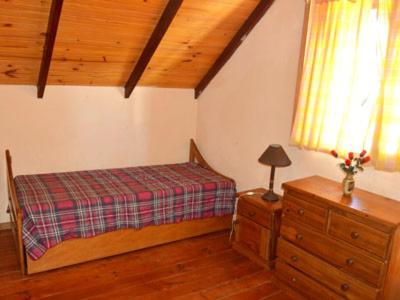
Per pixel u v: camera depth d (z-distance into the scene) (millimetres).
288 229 2648
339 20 2506
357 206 2217
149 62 3592
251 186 3658
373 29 2402
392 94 2232
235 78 3721
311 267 2496
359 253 2189
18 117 3414
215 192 3504
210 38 3479
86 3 2650
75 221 2824
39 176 3484
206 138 4289
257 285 2803
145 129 4129
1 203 3490
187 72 3953
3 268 2814
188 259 3123
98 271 2861
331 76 2596
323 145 2707
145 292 2635
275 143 3314
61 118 3615
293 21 3014
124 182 3422
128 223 3062
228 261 3125
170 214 3275
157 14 2932
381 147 2309
